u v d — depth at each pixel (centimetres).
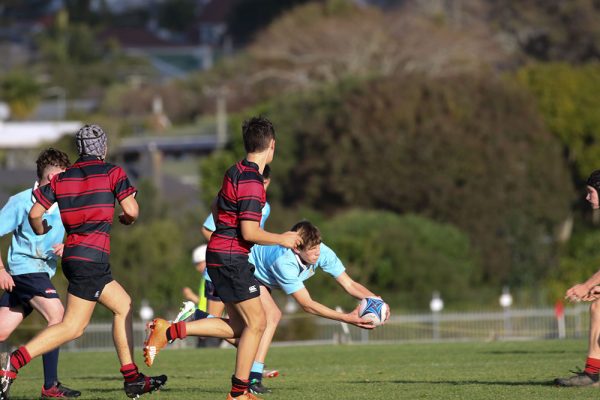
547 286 15625
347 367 4988
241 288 3067
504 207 17225
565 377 3916
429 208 17212
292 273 3716
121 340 3250
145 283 12781
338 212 17925
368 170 17650
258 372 3662
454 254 15062
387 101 18262
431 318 10531
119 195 3180
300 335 10244
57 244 3684
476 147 17338
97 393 3788
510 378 4016
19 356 3130
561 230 19425
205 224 4116
